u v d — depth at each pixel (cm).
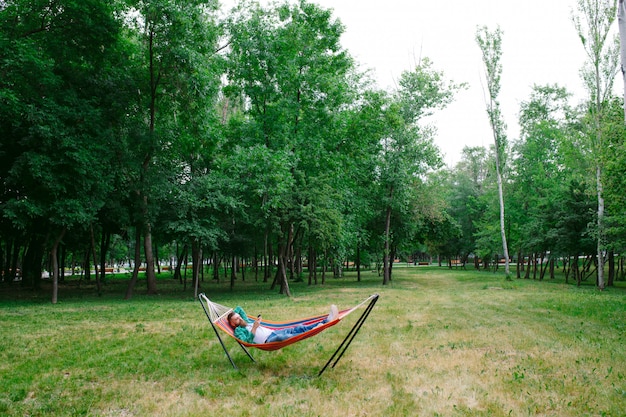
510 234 3609
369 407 505
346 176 2470
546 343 837
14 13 1609
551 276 3431
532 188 3584
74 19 1666
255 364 712
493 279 3291
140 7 1802
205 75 1938
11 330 1047
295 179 2142
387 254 3033
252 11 2292
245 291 2444
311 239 2041
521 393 551
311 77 2170
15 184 1602
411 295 1969
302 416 479
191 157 2384
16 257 3269
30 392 576
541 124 3544
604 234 2281
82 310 1477
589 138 2345
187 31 1839
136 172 2008
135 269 2033
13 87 1533
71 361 733
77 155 1466
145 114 2214
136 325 1112
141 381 622
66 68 1775
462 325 1055
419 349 801
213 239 1886
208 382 614
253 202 2275
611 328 1004
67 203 1523
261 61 2186
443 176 3622
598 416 480
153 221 1939
